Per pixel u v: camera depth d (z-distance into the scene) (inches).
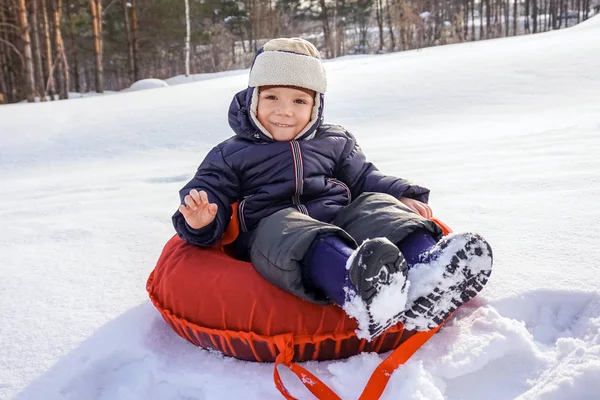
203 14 1106.1
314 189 81.7
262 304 62.0
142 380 62.1
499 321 64.2
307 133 84.4
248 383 59.9
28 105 419.2
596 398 51.6
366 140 237.6
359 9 1416.1
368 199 72.8
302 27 1438.2
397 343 63.7
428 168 157.3
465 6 1483.8
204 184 78.4
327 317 61.2
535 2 1505.9
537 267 76.5
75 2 920.9
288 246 59.6
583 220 92.5
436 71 378.9
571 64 350.6
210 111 339.3
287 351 59.8
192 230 71.6
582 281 70.9
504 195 116.3
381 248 52.3
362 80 377.7
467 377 58.7
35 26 704.4
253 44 1390.3
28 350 67.5
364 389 54.5
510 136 202.4
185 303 66.8
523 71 349.7
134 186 178.4
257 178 80.7
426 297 57.3
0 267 98.1
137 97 418.6
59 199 165.0
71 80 1168.2
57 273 93.0
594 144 162.6
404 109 305.1
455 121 268.8
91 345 68.2
